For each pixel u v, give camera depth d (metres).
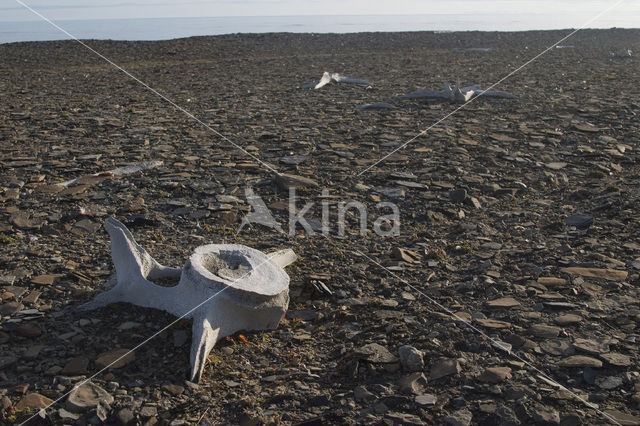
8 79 24.67
